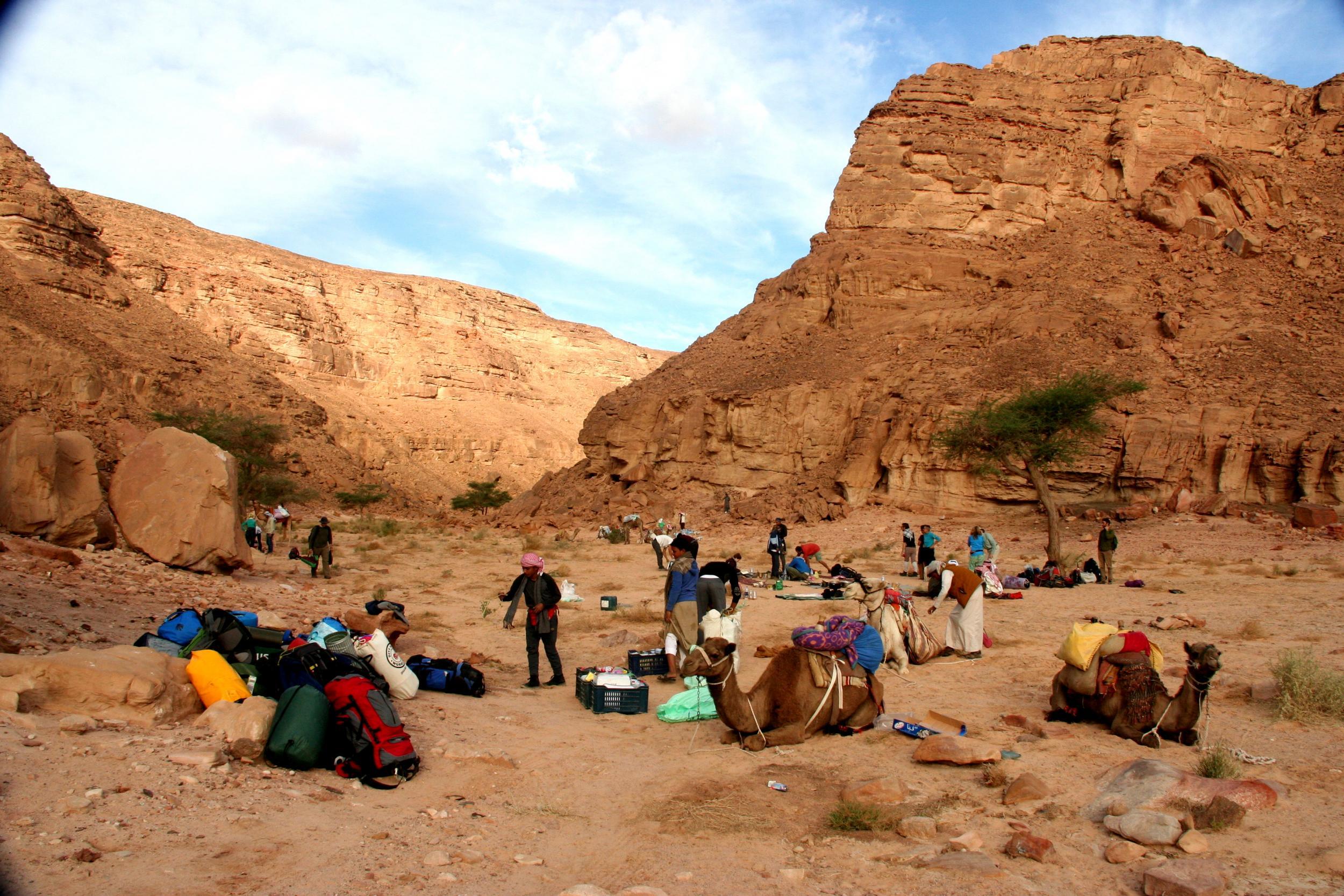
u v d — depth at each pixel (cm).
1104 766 597
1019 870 436
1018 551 2759
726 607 1080
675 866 445
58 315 7194
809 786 580
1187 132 5506
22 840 375
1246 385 3534
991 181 5338
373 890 386
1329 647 1000
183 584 1270
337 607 1386
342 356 11931
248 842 418
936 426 3806
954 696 859
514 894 399
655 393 5025
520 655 1139
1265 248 4591
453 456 11119
